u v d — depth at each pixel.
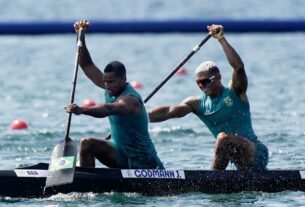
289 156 48.62
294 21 123.38
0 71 94.81
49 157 49.97
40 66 98.75
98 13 162.75
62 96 77.19
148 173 38.81
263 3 176.00
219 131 41.41
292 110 66.00
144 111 38.94
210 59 102.12
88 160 38.78
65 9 169.00
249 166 40.91
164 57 103.44
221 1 179.38
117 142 39.28
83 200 37.53
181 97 74.88
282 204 37.16
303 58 100.88
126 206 36.38
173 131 57.78
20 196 37.81
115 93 38.53
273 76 87.06
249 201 37.75
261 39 118.62
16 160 48.91
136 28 124.06
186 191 39.00
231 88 40.97
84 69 41.25
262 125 59.16
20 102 73.62
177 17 154.88
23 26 124.75
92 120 62.88
